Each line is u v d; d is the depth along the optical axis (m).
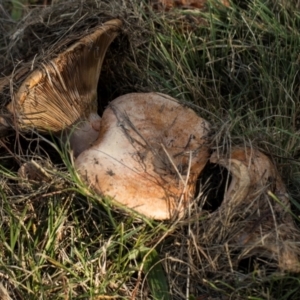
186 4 0.84
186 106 0.75
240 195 0.70
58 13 0.83
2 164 0.77
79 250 0.72
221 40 0.82
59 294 0.69
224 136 0.73
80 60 0.73
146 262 0.71
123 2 0.82
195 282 0.70
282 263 0.68
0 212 0.72
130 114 0.73
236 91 0.82
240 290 0.69
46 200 0.73
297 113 0.79
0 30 0.88
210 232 0.70
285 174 0.74
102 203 0.70
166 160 0.71
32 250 0.71
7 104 0.74
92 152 0.71
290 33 0.82
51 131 0.74
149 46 0.82
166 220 0.71
